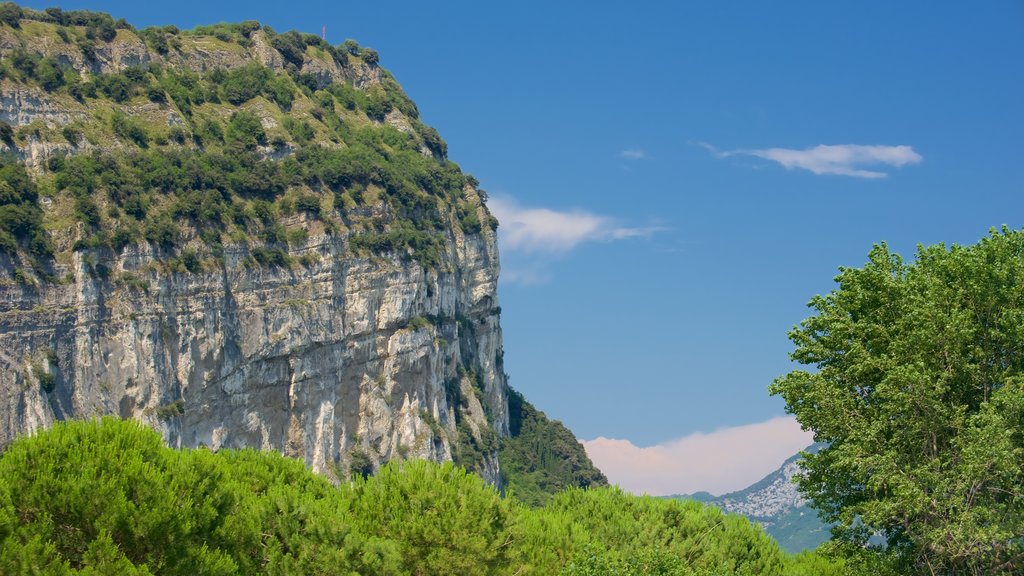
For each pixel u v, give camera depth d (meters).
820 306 72.75
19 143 168.75
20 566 47.50
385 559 58.34
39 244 156.50
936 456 66.50
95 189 168.00
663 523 76.50
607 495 80.50
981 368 67.25
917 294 68.44
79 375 155.50
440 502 63.06
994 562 63.59
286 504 58.09
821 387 68.69
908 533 65.69
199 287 171.12
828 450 69.62
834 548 69.38
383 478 66.00
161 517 50.62
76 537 50.31
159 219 171.50
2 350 148.38
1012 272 68.62
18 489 50.53
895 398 65.50
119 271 163.50
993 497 64.12
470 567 61.53
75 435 53.91
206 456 58.56
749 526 79.12
